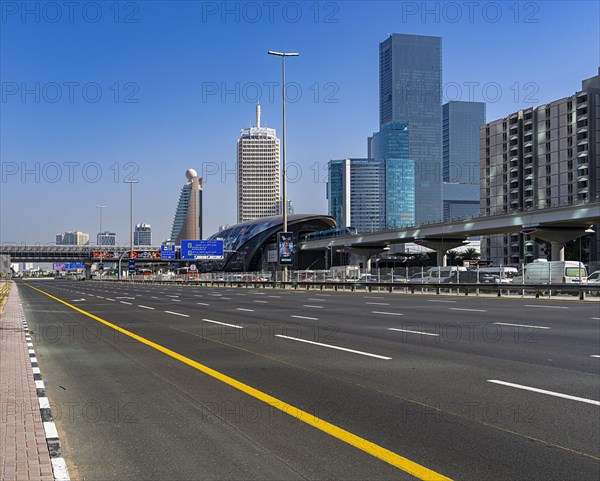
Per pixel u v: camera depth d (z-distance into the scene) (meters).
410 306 27.44
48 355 12.78
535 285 36.06
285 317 21.80
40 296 47.56
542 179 124.44
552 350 12.30
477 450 5.76
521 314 21.92
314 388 8.73
